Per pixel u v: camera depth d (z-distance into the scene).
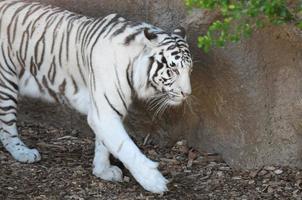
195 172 10.30
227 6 7.24
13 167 10.30
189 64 9.05
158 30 9.34
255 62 9.90
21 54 10.20
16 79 10.45
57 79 10.07
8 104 10.47
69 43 9.80
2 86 10.39
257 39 9.80
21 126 11.92
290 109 10.06
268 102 10.09
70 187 9.77
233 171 10.30
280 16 7.43
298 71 9.94
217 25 7.32
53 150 11.05
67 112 11.74
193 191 9.73
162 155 10.91
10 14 10.28
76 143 11.37
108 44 9.32
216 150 10.66
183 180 10.05
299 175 10.06
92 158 10.77
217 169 10.36
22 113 11.98
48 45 9.98
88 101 9.86
